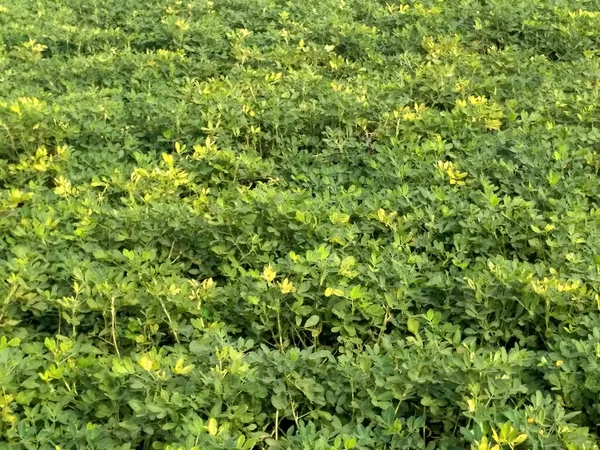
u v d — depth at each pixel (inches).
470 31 153.7
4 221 92.0
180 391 68.7
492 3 157.3
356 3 165.0
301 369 72.1
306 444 63.8
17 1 165.2
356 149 114.4
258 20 158.7
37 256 86.6
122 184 102.0
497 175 104.0
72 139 114.8
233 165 108.0
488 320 82.1
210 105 119.5
